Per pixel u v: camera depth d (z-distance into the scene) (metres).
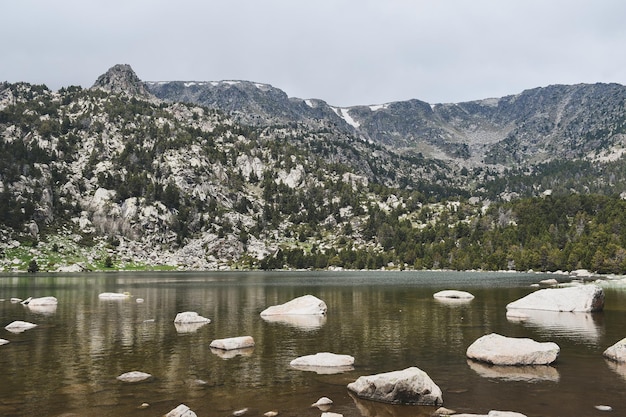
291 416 21.77
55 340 42.66
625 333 44.88
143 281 149.12
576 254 197.00
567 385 26.86
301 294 96.62
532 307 65.44
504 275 182.25
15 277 170.50
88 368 31.58
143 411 22.48
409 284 130.62
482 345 34.66
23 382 27.89
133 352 37.12
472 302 77.00
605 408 22.67
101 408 22.94
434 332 46.59
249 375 29.67
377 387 24.23
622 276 158.38
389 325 51.75
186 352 37.16
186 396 25.05
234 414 22.00
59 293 98.44
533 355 32.16
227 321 55.84
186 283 139.00
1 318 58.38
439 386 26.94
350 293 98.88
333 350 37.69
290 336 44.72
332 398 24.73
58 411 22.47
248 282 145.12
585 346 38.56
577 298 63.16
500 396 24.83
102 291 104.31
